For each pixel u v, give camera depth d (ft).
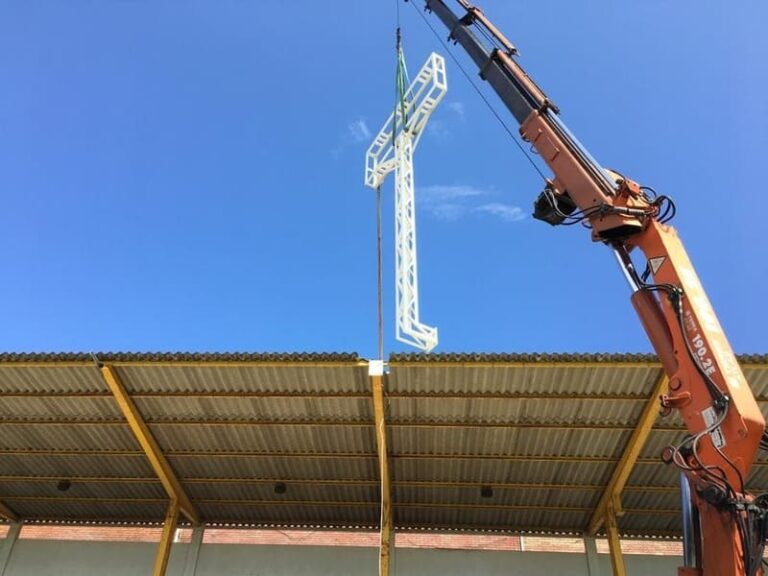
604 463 47.32
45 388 45.50
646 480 49.16
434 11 36.65
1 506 57.00
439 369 40.75
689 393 20.52
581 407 43.01
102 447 50.60
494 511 53.01
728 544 18.42
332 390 43.70
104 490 54.95
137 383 44.21
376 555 54.49
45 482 54.44
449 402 43.42
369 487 51.78
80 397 45.96
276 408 45.52
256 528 57.06
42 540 57.47
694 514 20.10
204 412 46.29
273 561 54.60
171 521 51.13
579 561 52.90
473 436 46.03
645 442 45.47
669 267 22.21
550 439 45.83
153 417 46.96
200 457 49.96
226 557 54.95
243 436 47.98
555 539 64.69
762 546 18.12
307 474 51.06
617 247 24.43
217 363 41.70
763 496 18.67
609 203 23.94
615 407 42.78
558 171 26.76
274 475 51.34
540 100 28.84
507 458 47.50
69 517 58.75
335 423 46.06
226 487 52.95
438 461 48.29
